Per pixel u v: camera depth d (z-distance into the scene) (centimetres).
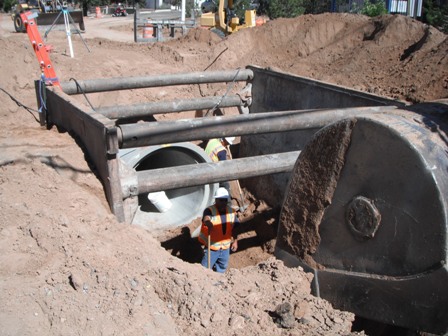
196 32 1537
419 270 374
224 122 639
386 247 395
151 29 1991
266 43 1338
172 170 578
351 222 418
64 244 421
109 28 2816
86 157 638
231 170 598
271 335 366
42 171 580
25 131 775
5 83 981
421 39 1034
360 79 1012
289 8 2455
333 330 379
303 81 915
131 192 556
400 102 700
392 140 380
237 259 860
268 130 662
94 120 575
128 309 360
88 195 549
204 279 428
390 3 1962
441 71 870
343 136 415
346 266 432
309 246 462
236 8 2464
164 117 1121
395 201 384
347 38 1222
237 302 399
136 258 430
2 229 437
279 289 430
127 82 934
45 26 1995
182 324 363
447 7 1972
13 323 331
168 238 835
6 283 369
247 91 1071
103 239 456
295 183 467
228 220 734
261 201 991
